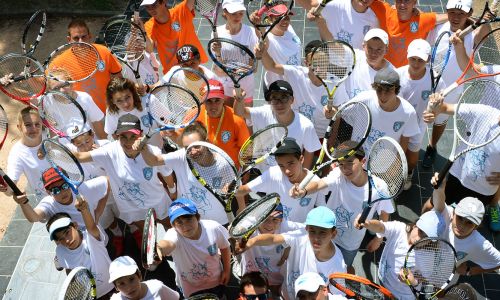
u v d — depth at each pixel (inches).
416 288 257.4
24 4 581.6
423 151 380.8
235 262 324.5
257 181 280.4
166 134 309.0
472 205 258.5
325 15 361.1
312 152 315.0
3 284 331.0
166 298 266.1
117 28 385.7
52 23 569.3
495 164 297.9
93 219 282.5
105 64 355.9
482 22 301.0
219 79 352.2
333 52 319.9
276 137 302.8
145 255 225.5
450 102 337.1
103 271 290.5
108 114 331.9
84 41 354.0
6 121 313.4
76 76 350.6
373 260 325.1
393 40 355.3
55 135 319.6
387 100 296.8
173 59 388.5
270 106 310.8
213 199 294.0
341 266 261.4
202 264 275.9
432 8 486.0
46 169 313.0
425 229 254.1
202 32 478.0
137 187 303.3
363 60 327.0
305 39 466.3
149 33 379.9
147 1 359.9
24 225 360.2
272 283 295.4
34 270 335.0
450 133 389.1
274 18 339.0
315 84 328.2
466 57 314.0
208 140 298.4
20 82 358.0
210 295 243.1
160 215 323.0
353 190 271.3
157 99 294.4
